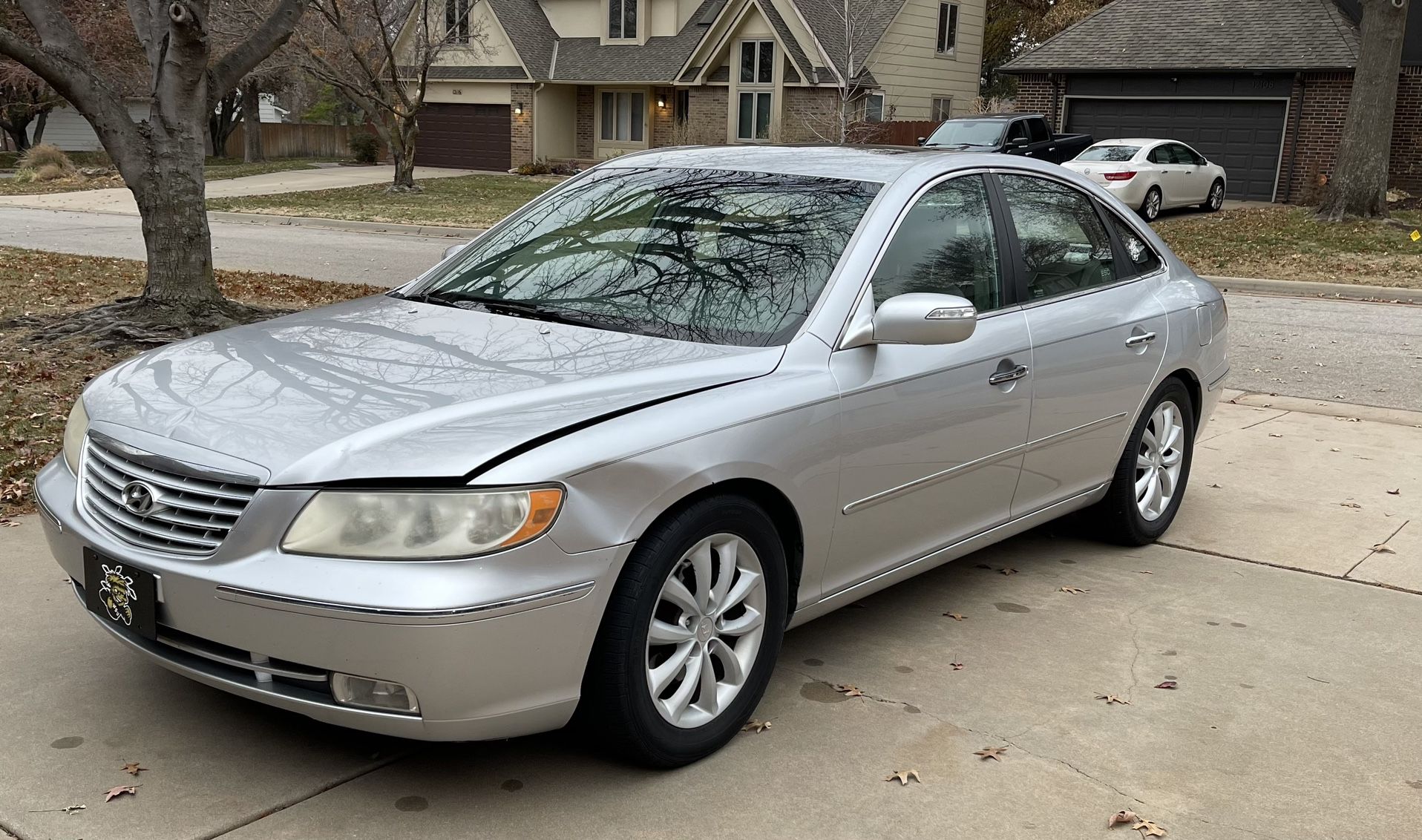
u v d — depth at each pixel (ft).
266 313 30.71
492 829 9.69
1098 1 128.67
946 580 16.19
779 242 12.91
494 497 9.13
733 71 111.65
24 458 19.01
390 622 8.79
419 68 102.12
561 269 13.53
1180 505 19.08
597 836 9.65
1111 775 11.01
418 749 10.95
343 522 9.08
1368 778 11.12
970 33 119.75
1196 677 13.19
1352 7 88.33
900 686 12.71
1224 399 28.07
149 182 28.81
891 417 12.30
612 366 10.99
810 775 10.79
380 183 110.01
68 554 10.67
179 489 9.70
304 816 9.75
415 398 10.21
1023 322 14.30
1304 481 21.36
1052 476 15.37
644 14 121.19
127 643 10.27
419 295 13.85
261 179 115.75
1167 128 92.12
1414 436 24.76
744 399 10.87
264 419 9.98
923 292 13.05
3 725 11.03
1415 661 13.83
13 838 9.26
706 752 10.94
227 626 9.31
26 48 26.45
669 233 13.55
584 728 10.34
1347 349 35.12
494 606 9.01
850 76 85.81
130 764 10.39
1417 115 83.46
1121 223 17.25
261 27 29.99
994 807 10.38
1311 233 65.36
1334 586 16.24
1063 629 14.47
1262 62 85.20
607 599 9.75
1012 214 14.82
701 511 10.39
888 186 13.38
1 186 105.70
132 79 125.39
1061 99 95.61
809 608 12.21
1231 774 11.11
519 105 124.67
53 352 26.21
